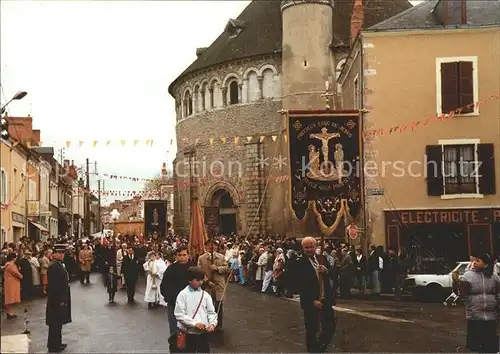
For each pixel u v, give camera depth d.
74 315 18.03
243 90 47.75
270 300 21.84
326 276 11.60
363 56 27.58
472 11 27.94
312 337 11.27
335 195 23.81
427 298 22.30
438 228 26.81
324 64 43.47
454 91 27.25
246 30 50.09
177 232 53.31
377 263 23.86
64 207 61.66
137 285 28.98
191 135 51.28
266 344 12.88
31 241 29.66
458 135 27.08
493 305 10.26
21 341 13.71
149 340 13.57
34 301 22.42
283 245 28.88
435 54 27.42
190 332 8.84
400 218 26.73
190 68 51.62
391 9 50.44
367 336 13.70
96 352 12.22
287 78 43.72
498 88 27.14
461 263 22.31
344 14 48.81
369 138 27.11
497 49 27.22
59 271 12.58
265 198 46.12
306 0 43.50
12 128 40.03
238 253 29.23
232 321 16.31
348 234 30.09
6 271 18.03
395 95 27.39
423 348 12.26
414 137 27.12
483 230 26.55
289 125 23.97
